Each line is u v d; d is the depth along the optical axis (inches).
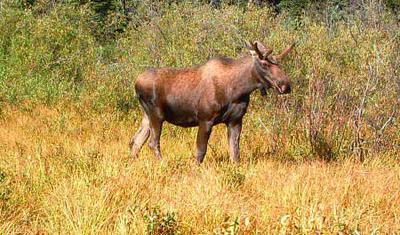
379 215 405.7
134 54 1183.6
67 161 537.3
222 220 366.6
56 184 454.0
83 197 403.5
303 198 422.3
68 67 1330.0
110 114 944.9
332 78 725.3
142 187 453.1
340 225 333.1
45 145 676.1
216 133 805.9
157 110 613.3
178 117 607.8
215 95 574.2
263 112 782.5
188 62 981.2
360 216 378.6
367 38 889.5
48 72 1305.4
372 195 446.0
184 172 531.5
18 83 1175.0
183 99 593.6
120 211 400.5
